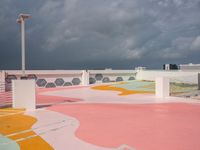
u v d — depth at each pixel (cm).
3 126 980
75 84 3031
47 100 1797
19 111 1312
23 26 1620
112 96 2031
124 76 3541
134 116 1177
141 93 2239
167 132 883
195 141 777
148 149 703
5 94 2114
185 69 3709
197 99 1809
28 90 1367
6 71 2408
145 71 3572
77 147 724
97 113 1258
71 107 1458
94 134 859
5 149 704
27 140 791
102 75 3294
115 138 811
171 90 2386
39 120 1091
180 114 1227
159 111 1315
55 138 813
